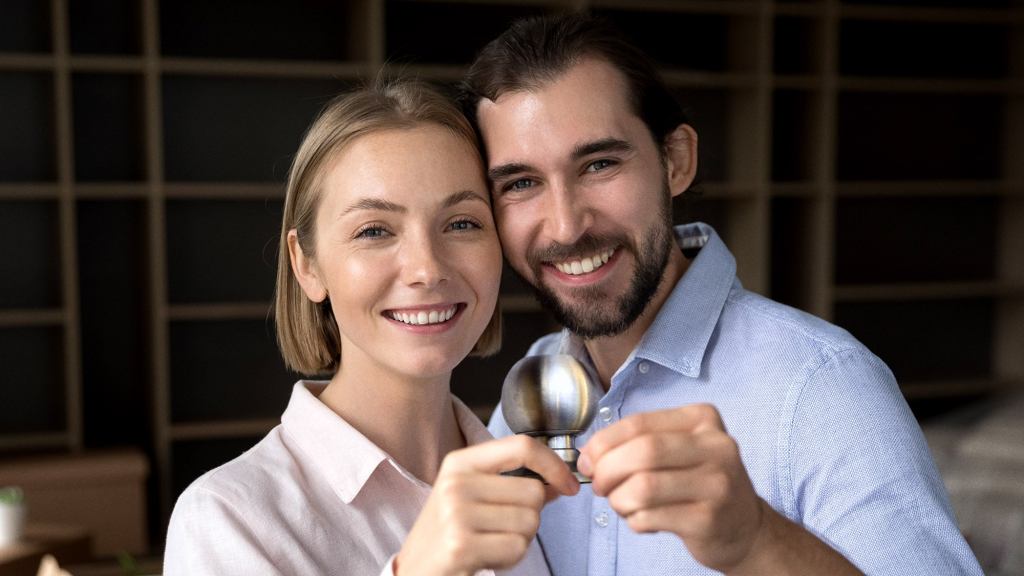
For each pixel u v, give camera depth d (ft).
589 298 4.90
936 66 16.75
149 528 13.84
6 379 13.96
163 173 14.05
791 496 4.66
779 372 4.73
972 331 17.42
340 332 4.67
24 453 13.32
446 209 4.22
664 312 5.04
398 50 14.75
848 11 15.30
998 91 16.26
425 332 4.24
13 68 12.89
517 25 4.92
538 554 4.84
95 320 14.29
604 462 3.01
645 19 15.57
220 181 14.24
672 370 5.02
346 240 4.23
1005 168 17.12
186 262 14.25
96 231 14.19
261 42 14.37
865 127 16.61
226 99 14.19
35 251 13.93
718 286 5.11
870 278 16.89
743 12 15.01
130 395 14.47
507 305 14.46
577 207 4.74
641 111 4.84
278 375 14.66
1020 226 17.03
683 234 5.49
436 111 4.29
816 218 15.56
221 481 4.09
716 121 15.75
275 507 4.11
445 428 4.73
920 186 16.03
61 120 12.86
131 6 13.94
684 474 3.00
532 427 3.57
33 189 12.85
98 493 12.34
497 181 4.80
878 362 4.68
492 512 3.03
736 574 3.30
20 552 9.63
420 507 4.39
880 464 4.35
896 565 4.15
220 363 14.48
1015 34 16.72
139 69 13.00
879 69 16.55
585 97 4.68
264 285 14.51
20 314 12.99
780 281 16.29
